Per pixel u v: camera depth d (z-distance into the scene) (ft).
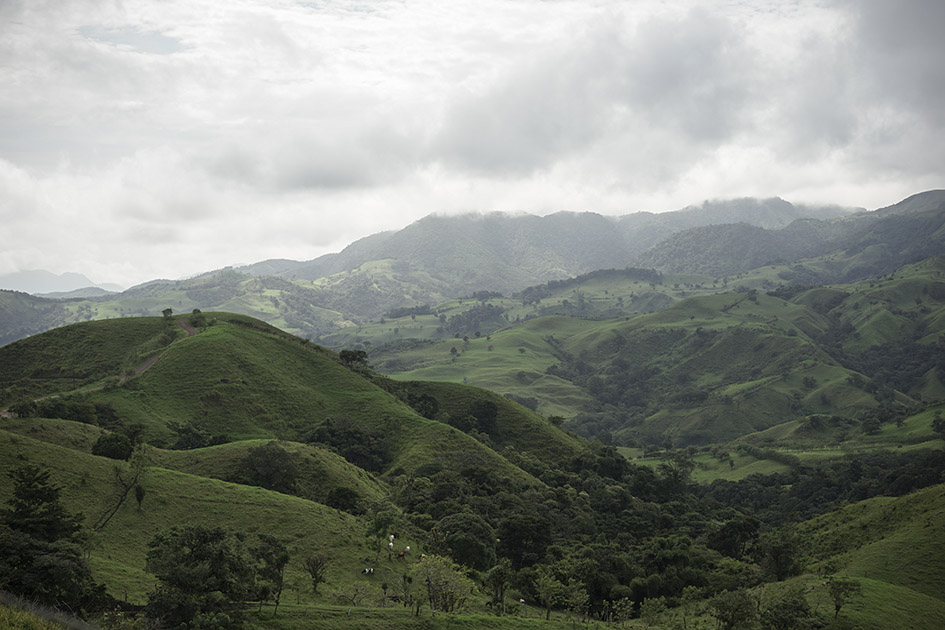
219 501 255.70
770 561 323.98
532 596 256.32
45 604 145.18
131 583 178.70
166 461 324.19
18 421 317.01
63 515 186.80
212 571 154.61
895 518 339.16
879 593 245.04
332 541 240.32
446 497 355.97
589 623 216.54
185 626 142.31
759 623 217.56
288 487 320.09
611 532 391.04
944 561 280.92
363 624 167.43
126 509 236.22
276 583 180.04
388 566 231.91
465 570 231.30
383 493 362.33
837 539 346.95
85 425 339.98
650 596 286.87
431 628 173.58
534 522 309.83
